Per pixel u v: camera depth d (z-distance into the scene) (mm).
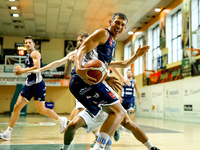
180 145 3547
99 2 13383
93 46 2080
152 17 15773
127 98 7379
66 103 20203
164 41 14086
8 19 16312
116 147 3238
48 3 13602
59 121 4219
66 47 20953
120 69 21047
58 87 20281
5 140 3779
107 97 2119
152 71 15242
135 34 18781
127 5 13789
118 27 2281
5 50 16781
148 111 15398
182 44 12055
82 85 2213
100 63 2027
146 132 5609
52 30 18766
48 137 4172
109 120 2043
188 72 11297
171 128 6949
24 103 3959
